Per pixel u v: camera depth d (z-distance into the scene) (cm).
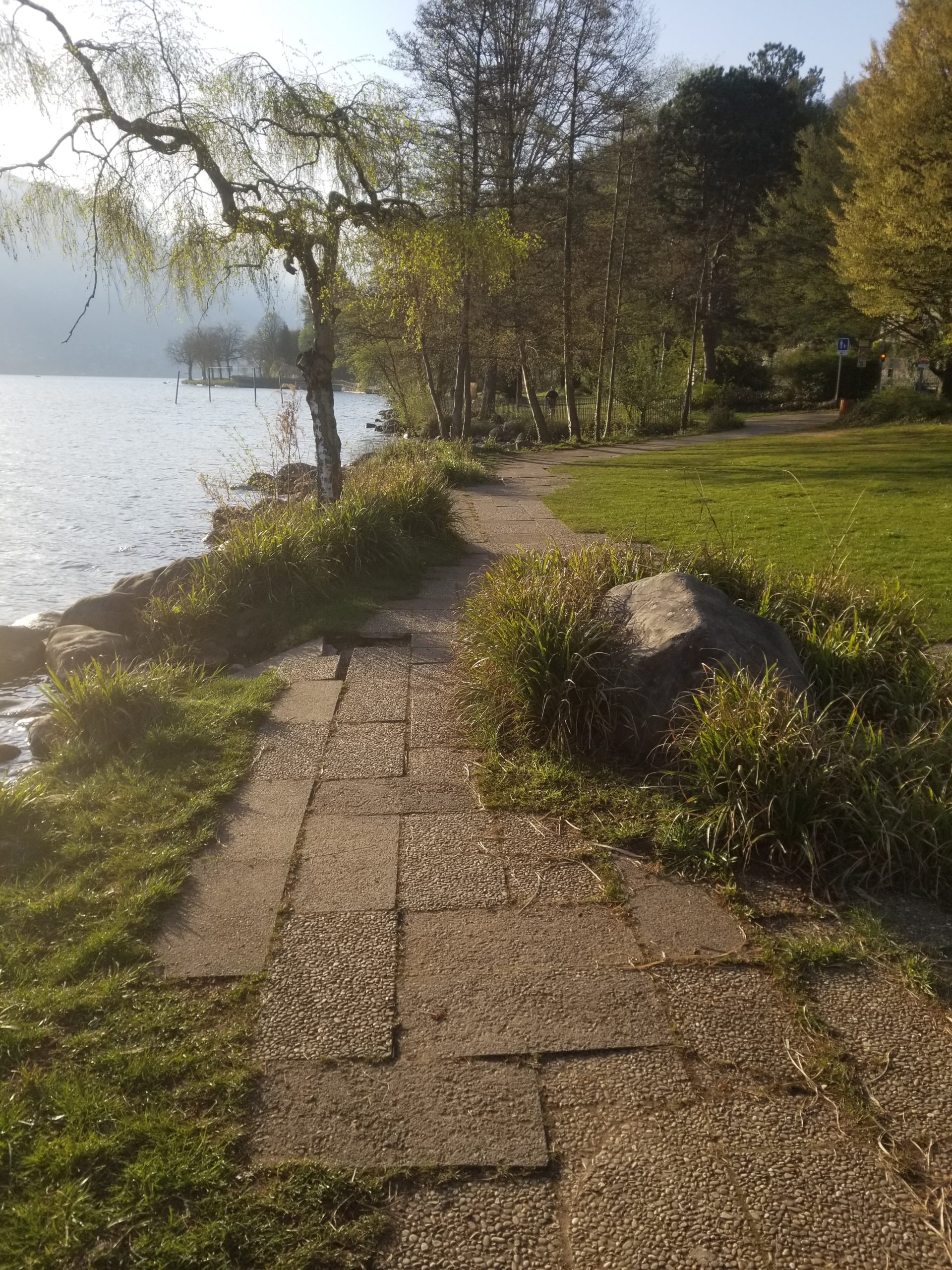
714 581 586
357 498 955
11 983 280
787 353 4856
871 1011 268
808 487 1523
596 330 2952
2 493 2080
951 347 2528
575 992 277
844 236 2397
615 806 395
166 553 1412
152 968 289
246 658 670
